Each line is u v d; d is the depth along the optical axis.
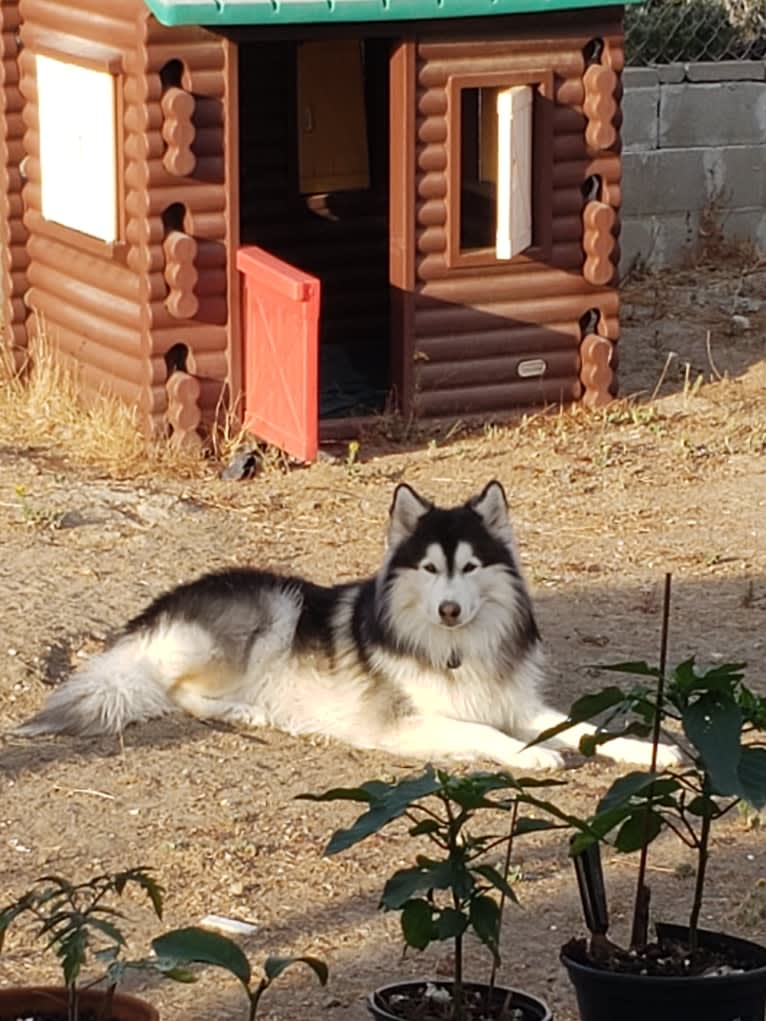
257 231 8.72
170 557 7.09
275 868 5.65
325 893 5.55
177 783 5.99
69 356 8.16
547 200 8.03
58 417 8.05
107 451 7.75
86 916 3.91
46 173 8.09
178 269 7.62
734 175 9.77
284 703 6.33
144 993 5.14
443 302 7.98
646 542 7.25
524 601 6.27
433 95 7.85
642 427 8.09
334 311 8.80
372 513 7.42
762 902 5.47
